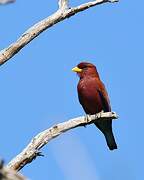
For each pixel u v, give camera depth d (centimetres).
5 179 661
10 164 1062
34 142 1084
